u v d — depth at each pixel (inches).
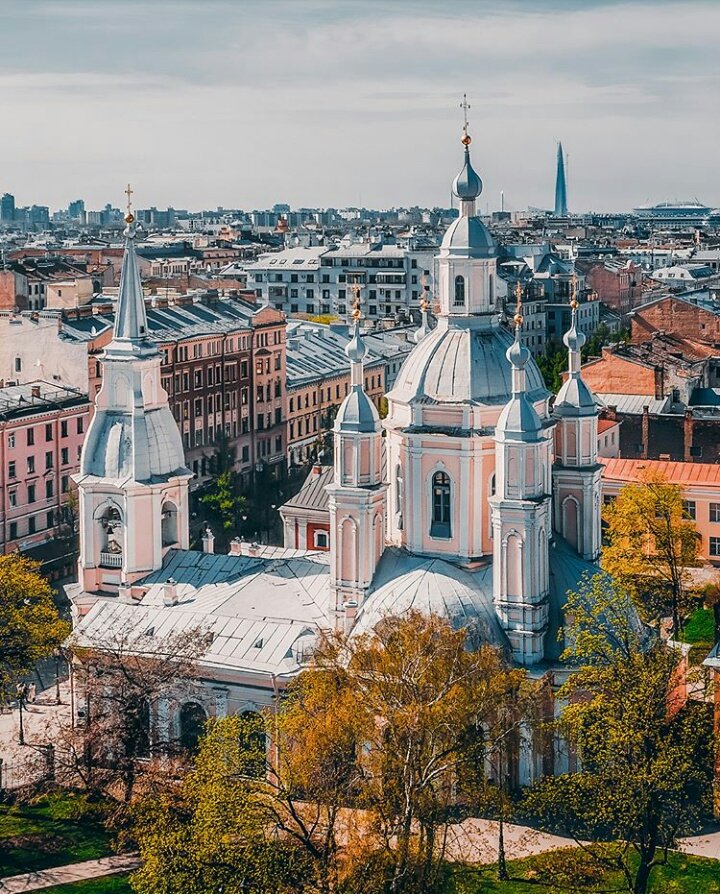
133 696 3380.9
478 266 3540.8
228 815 2741.1
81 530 3912.4
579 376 3745.1
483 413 3467.0
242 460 7411.4
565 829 3225.9
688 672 3543.3
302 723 2800.2
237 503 6417.3
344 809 3051.2
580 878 2930.6
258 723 3073.3
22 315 6441.9
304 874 2723.9
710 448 6304.1
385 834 2743.6
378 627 3093.0
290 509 5167.3
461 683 2824.8
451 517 3516.2
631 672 2947.8
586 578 3491.6
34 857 3213.6
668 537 4448.8
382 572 3548.2
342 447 3491.6
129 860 3198.8
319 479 5246.1
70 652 3624.5
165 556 3966.5
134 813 2997.0
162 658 3508.9
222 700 3508.9
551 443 3592.5
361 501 3467.0
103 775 3358.8
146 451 3863.2
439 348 3548.2
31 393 6087.6
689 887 2992.1
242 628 3597.4
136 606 3791.8
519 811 3164.4
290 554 4124.0
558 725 3006.9
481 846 3134.8
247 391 7426.2
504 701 2913.4
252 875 2711.6
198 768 2928.2
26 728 3917.3
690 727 2977.4
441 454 3496.6
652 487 4594.0
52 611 3838.6
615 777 2876.5
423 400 3499.0
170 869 2723.9
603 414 6279.5
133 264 3850.9
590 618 3142.2
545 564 3435.0
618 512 4576.8
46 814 3415.4
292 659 3464.6
